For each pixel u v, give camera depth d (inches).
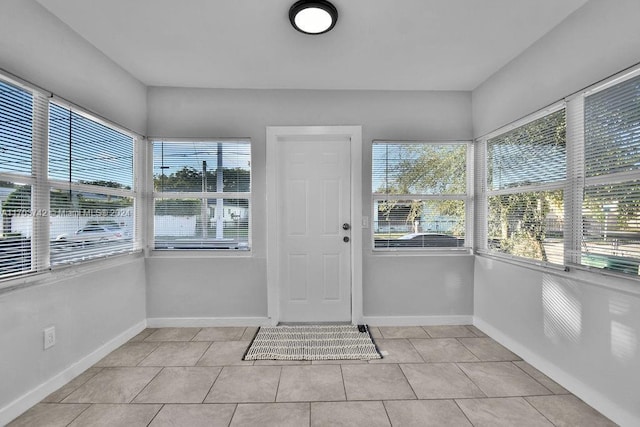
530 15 74.6
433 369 85.6
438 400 71.7
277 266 117.6
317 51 90.7
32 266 70.8
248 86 114.3
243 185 117.3
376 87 115.4
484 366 87.3
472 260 119.2
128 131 104.3
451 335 109.0
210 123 115.5
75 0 68.8
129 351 96.0
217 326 116.3
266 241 116.7
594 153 69.9
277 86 114.3
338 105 117.3
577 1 69.7
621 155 63.7
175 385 77.7
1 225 63.7
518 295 93.7
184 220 117.0
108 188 96.2
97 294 89.8
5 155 64.1
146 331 111.7
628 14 61.3
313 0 67.6
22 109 67.7
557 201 80.7
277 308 117.3
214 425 63.4
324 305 121.7
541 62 84.0
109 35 82.7
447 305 119.3
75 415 66.2
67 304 79.0
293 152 121.0
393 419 65.2
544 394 73.9
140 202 112.5
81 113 84.5
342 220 120.9
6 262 64.8
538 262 87.1
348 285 121.3
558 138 80.2
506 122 98.7
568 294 75.7
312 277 121.6
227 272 116.5
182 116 115.0
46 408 68.3
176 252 116.8
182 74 105.1
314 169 121.0
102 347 91.7
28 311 68.4
